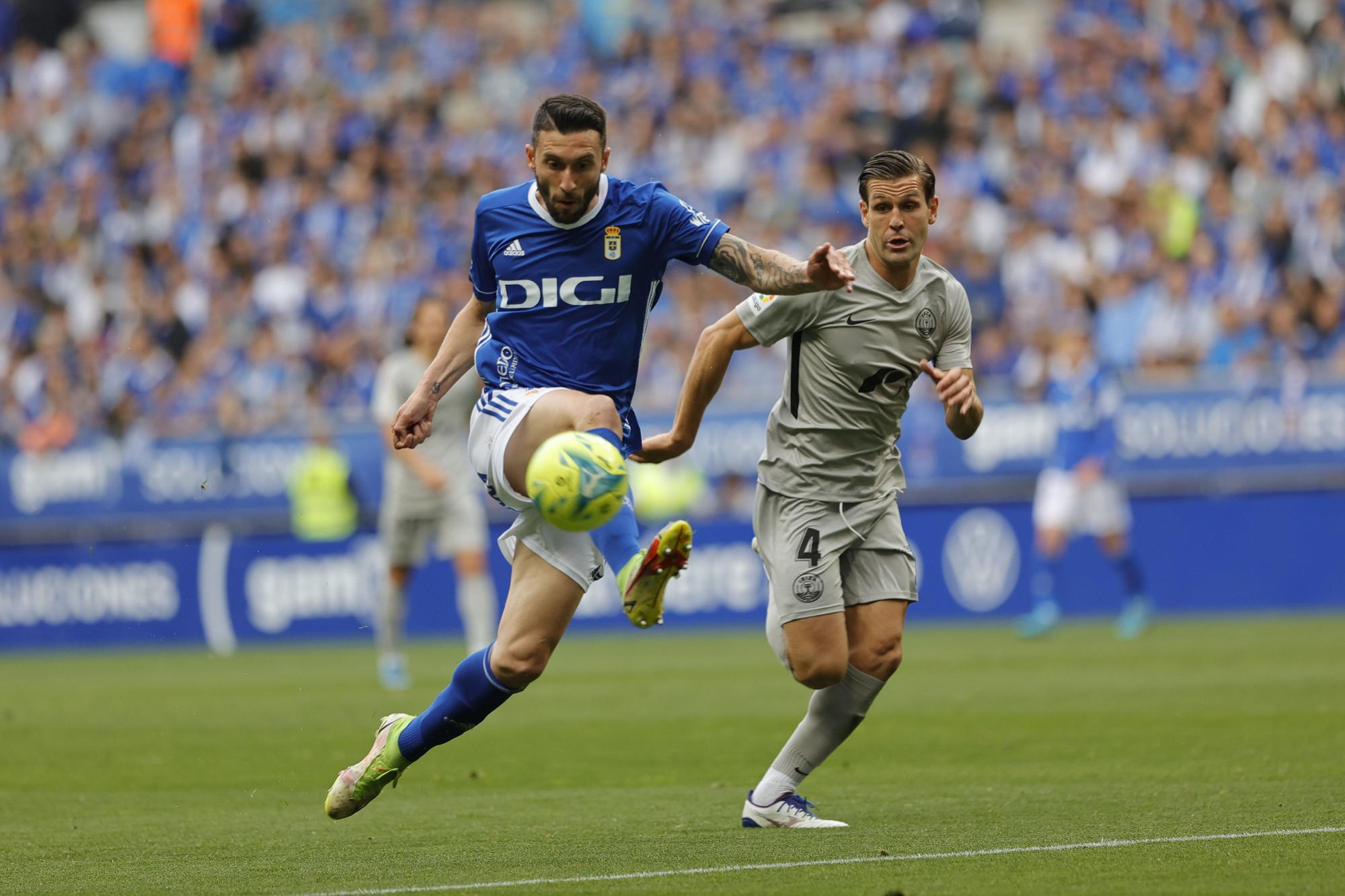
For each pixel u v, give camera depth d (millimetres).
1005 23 86188
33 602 64688
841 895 15164
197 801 23859
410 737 18094
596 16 85125
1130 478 61781
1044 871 16250
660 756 28141
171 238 79625
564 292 18078
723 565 62594
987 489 61969
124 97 85500
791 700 36875
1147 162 73438
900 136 77562
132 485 64312
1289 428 61312
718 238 17922
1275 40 76312
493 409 18203
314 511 62938
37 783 26109
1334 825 18828
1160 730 29344
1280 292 67562
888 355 19703
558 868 17188
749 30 83062
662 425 64062
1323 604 61219
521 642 17484
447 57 85375
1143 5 79000
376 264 74812
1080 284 69125
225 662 54312
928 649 49562
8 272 79938
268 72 84250
